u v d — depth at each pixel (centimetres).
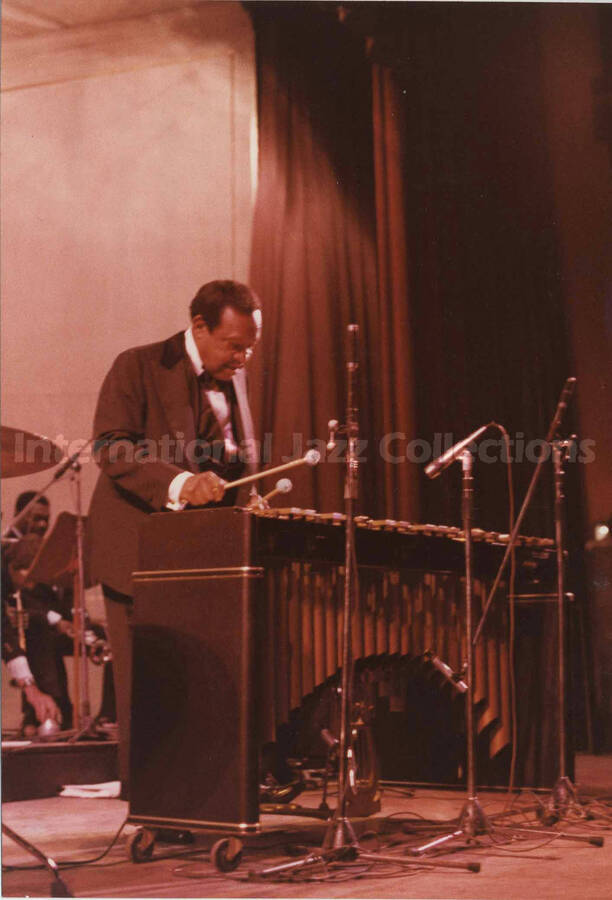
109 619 454
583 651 905
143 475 438
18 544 848
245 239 1062
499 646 524
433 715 634
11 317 1116
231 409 496
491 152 1002
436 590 474
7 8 1065
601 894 348
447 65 1002
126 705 447
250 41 1071
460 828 443
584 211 1011
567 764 552
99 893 350
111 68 1105
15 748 648
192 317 477
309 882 370
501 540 498
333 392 982
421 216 982
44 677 854
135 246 1092
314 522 412
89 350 1098
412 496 950
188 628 399
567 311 1009
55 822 540
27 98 1124
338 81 1020
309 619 409
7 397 1110
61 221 1112
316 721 504
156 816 397
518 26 1014
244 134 1068
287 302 1002
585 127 1012
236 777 380
